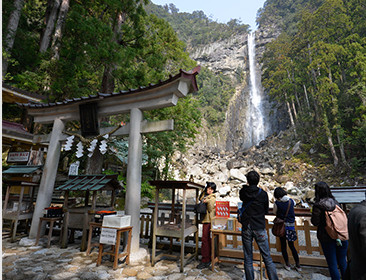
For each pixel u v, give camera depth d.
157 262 3.95
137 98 4.86
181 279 3.23
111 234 3.70
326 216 2.67
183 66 12.77
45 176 5.50
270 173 21.06
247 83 53.41
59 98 10.84
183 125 12.64
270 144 30.11
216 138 43.16
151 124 4.76
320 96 20.75
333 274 2.59
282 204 3.65
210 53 66.69
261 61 40.44
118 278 3.24
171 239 4.53
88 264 3.76
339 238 2.58
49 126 11.99
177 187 3.88
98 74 12.80
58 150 5.83
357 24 24.94
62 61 9.48
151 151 12.84
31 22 14.20
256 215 2.97
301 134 25.23
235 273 3.48
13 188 7.34
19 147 8.38
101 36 8.93
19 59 11.03
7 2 9.54
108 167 15.05
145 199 13.23
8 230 5.91
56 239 5.27
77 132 5.73
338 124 19.20
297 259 3.60
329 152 21.06
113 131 5.14
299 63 29.73
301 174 19.73
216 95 51.66
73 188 4.75
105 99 5.16
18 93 7.72
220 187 18.36
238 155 30.12
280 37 38.47
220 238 4.32
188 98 12.39
